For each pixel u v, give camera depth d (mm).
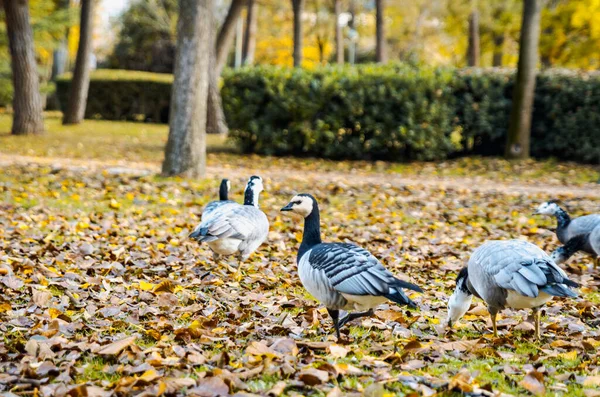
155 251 9898
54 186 15656
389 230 12125
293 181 17484
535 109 22719
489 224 13125
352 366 5203
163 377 4926
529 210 14477
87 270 8766
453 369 5355
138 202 14195
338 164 21625
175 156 17016
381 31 33531
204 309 7121
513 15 34625
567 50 36906
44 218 12281
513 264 5809
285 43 60344
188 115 16922
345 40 58625
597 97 21672
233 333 6270
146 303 7441
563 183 18453
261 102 23016
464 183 18375
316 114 22641
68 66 64188
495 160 22109
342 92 22016
